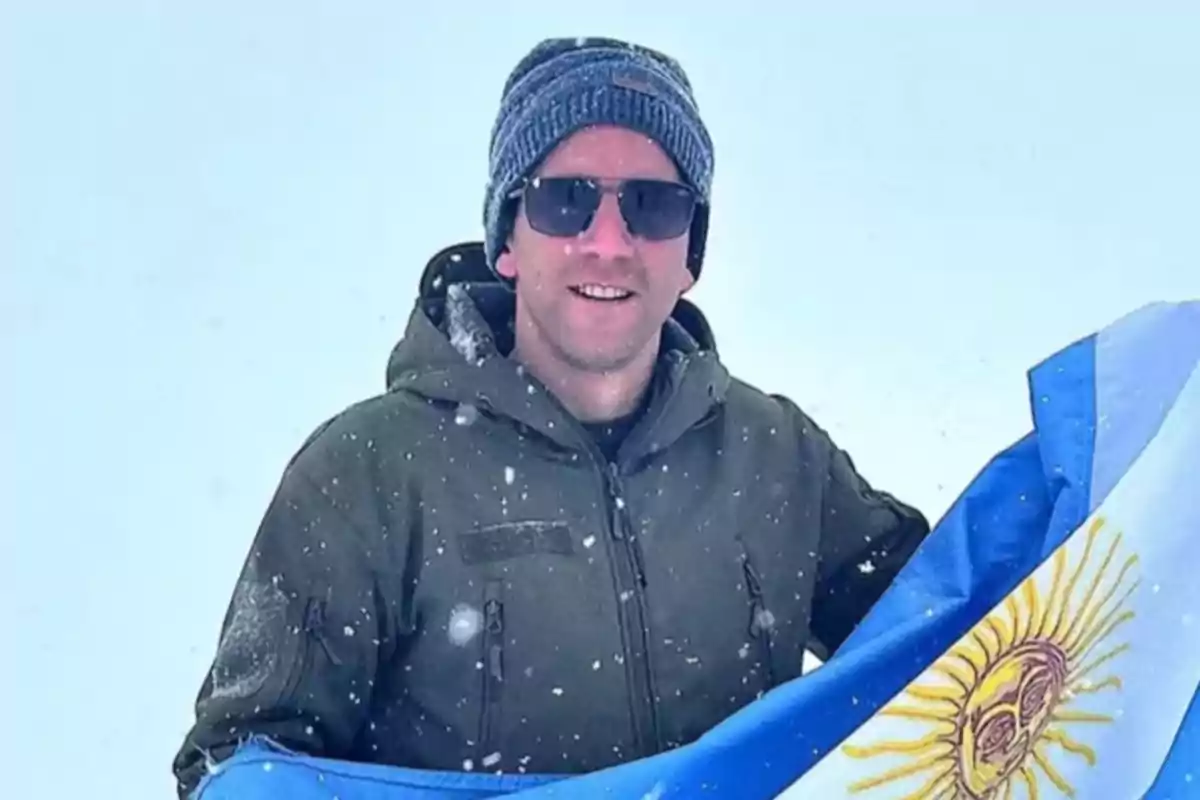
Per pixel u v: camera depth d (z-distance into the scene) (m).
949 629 1.66
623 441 1.76
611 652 1.71
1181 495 1.64
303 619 1.67
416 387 1.74
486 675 1.69
